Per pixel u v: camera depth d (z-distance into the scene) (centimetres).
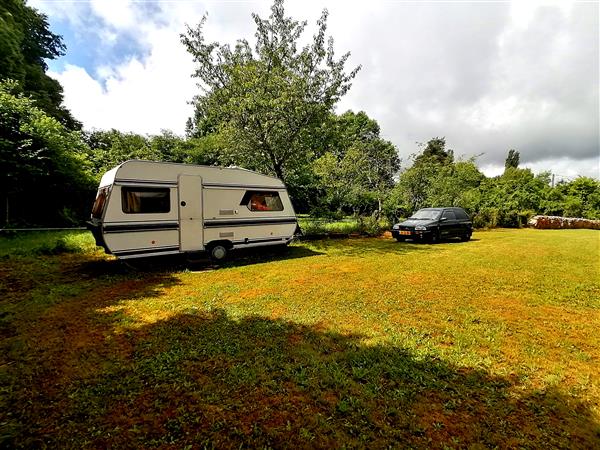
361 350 382
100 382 312
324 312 510
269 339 410
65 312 498
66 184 1453
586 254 1088
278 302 559
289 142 1291
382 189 1855
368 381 319
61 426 253
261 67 1229
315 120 1316
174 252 817
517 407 284
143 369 336
